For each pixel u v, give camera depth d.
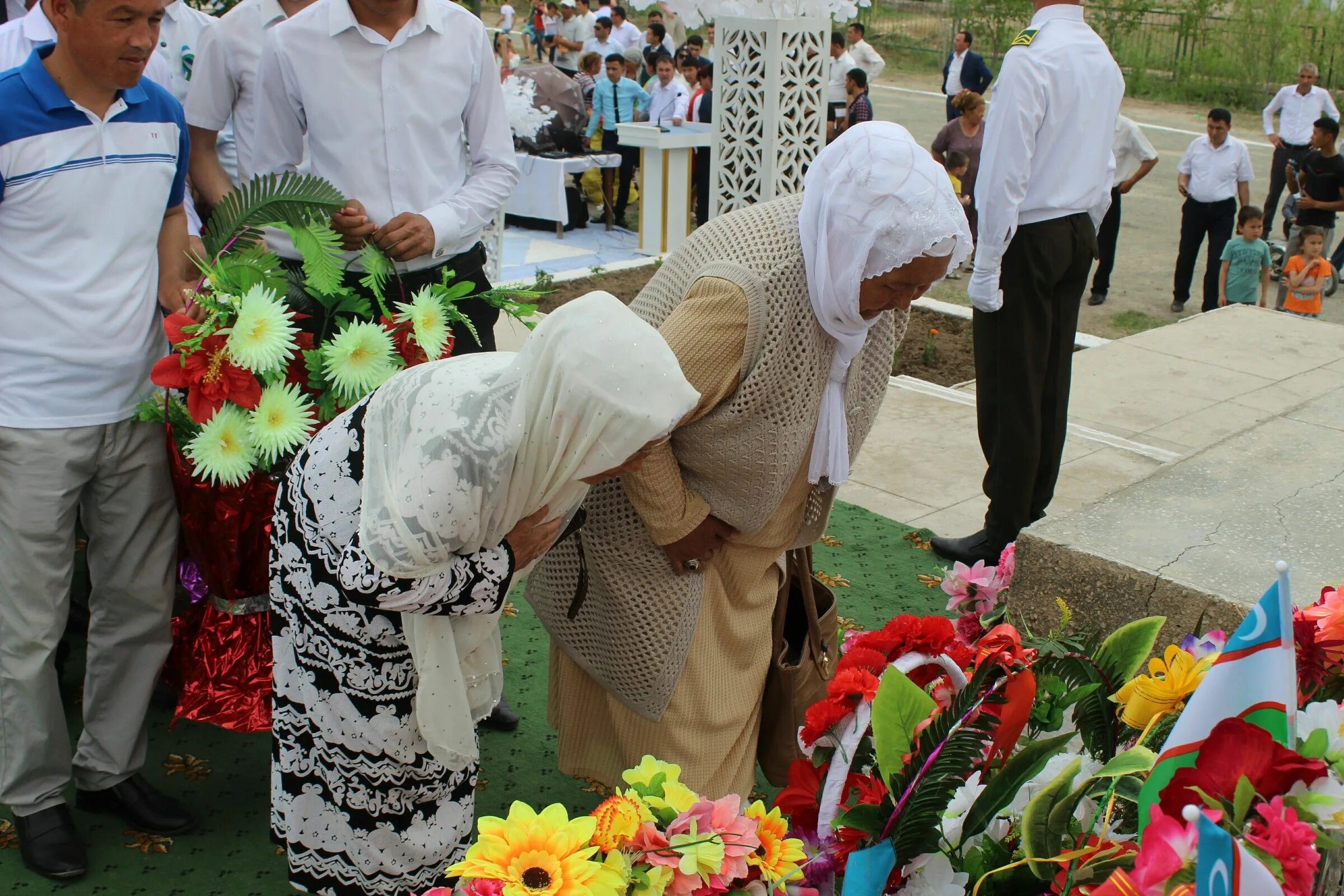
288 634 2.24
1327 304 10.62
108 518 2.79
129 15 2.44
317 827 2.31
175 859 2.86
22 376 2.59
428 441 1.91
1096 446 5.52
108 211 2.63
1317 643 1.88
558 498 2.08
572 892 1.52
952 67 16.73
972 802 1.78
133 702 2.90
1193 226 9.67
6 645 2.68
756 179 7.98
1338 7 24.33
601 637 2.66
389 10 3.20
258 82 3.34
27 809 2.77
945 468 5.39
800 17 7.70
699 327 2.37
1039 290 4.11
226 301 2.68
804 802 1.97
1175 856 1.33
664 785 1.79
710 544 2.53
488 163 3.52
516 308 3.20
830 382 2.54
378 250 3.16
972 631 2.32
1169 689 1.75
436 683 2.09
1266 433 4.46
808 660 2.80
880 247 2.24
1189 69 24.55
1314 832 1.32
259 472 2.80
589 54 14.22
